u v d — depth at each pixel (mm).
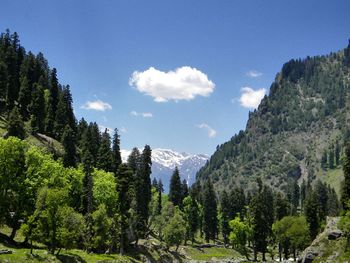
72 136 128125
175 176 171000
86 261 77312
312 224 129000
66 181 90125
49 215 71375
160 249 119750
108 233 94688
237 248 161500
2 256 61344
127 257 96938
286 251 142625
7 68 163125
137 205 124438
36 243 81125
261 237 140250
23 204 77500
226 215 169875
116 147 144750
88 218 89938
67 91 180000
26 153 81500
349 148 111812
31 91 162750
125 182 103688
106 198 102312
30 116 152875
